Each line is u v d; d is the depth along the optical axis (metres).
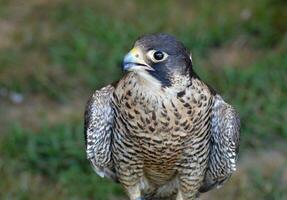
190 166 8.78
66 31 16.72
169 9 17.45
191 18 17.16
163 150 8.49
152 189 9.31
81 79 15.27
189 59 8.29
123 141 8.60
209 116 8.54
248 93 14.61
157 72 8.15
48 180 13.03
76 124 14.02
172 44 8.19
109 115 8.68
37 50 16.14
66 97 14.88
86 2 17.69
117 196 12.77
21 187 12.84
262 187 12.89
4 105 14.69
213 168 9.01
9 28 16.94
